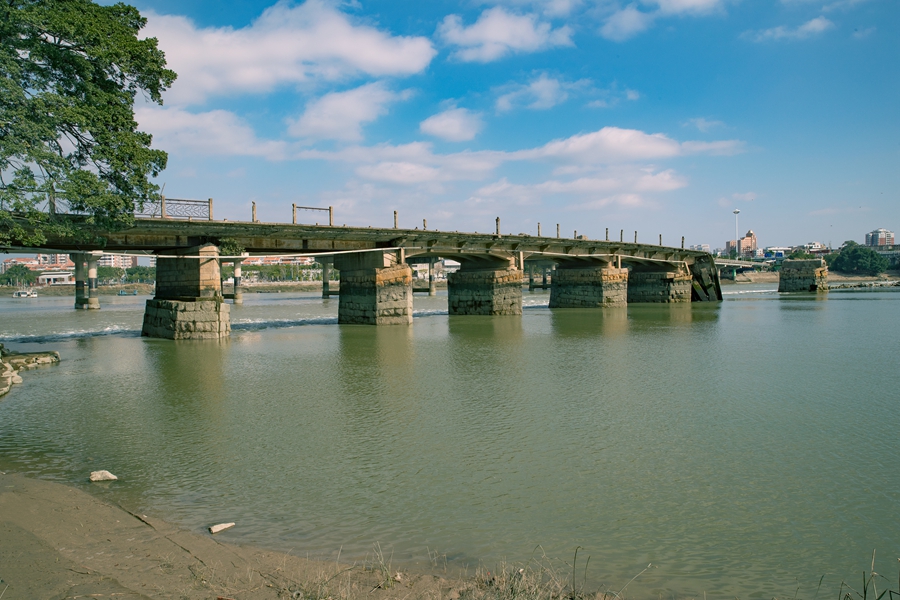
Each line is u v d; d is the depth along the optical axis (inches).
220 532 363.9
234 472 480.4
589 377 892.6
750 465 494.0
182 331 1422.2
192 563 315.0
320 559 327.3
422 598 275.1
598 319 2028.8
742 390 789.9
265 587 286.7
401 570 313.6
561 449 538.0
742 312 2283.5
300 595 274.8
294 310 2910.9
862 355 1097.4
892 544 351.9
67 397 775.1
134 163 1077.1
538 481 458.6
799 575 315.0
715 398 742.5
